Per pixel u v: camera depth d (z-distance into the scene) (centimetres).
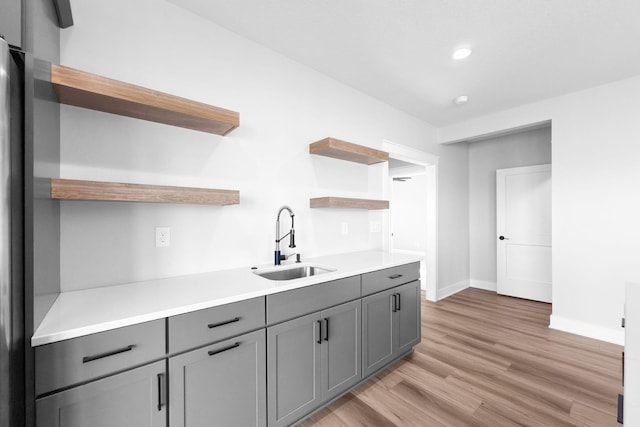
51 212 118
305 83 246
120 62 158
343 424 166
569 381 207
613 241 275
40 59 103
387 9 180
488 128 362
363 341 203
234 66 202
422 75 263
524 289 407
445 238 421
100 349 103
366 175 300
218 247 193
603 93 282
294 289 161
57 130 132
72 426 99
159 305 122
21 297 90
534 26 196
